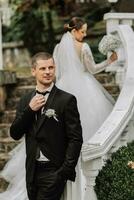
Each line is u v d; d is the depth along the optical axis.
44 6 18.66
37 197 5.69
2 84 11.28
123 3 11.73
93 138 6.81
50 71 5.72
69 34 9.23
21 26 18.52
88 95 8.91
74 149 5.57
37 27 18.44
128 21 11.57
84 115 8.75
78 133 5.63
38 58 5.73
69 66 9.08
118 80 11.23
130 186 6.49
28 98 5.89
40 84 5.77
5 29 18.59
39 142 5.67
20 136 5.82
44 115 5.64
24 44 18.58
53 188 5.59
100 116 8.78
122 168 6.64
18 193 8.62
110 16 11.49
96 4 18.42
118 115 7.22
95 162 6.70
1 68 12.20
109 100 9.36
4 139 10.62
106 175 6.63
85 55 9.08
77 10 18.84
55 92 5.74
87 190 6.76
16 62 18.44
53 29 18.66
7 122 11.24
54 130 5.64
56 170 5.63
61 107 5.64
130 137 7.43
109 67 11.59
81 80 9.03
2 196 8.64
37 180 5.68
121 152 6.95
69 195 5.94
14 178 8.82
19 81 12.03
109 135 6.82
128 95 7.69
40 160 5.66
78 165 6.59
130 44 9.16
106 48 9.03
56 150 5.63
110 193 6.55
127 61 8.68
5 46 18.50
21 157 8.86
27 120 5.71
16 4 18.48
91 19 18.20
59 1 18.94
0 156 10.11
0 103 11.33
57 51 9.38
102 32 17.81
